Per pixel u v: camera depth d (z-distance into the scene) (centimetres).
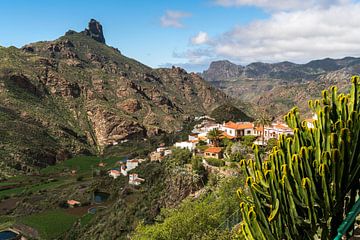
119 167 18725
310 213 1115
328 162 1118
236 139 11288
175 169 9906
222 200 4831
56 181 18288
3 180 17800
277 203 1130
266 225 1159
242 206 1260
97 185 15425
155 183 10481
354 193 1180
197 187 9025
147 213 9112
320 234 1192
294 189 1144
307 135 1262
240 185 5159
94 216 11825
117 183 14925
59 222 12169
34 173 19500
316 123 1253
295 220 1140
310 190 1105
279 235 1142
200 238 3042
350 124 1151
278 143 1295
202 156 10206
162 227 3306
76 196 14738
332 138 1120
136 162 15938
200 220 3294
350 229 1233
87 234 9900
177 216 3322
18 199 15250
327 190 1107
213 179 8425
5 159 19450
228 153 9688
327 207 1117
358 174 1167
